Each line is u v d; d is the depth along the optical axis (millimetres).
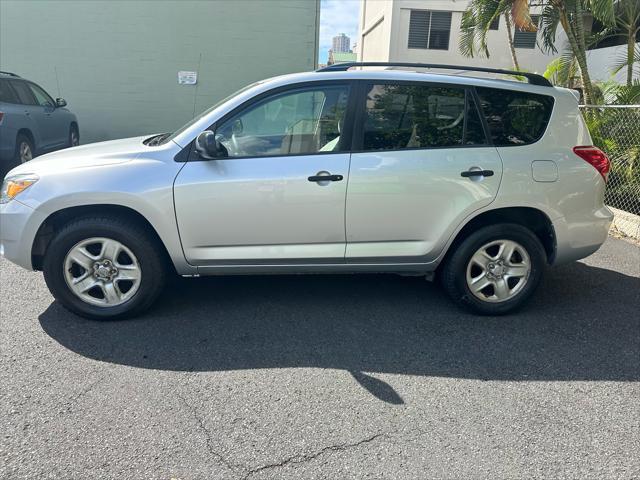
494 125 3727
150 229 3654
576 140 3834
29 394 2842
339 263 3746
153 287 3697
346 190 3555
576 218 3814
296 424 2633
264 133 3604
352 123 3615
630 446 2514
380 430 2600
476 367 3207
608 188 7336
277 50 11867
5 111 7855
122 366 3148
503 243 3809
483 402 2844
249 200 3525
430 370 3164
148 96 12008
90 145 4250
